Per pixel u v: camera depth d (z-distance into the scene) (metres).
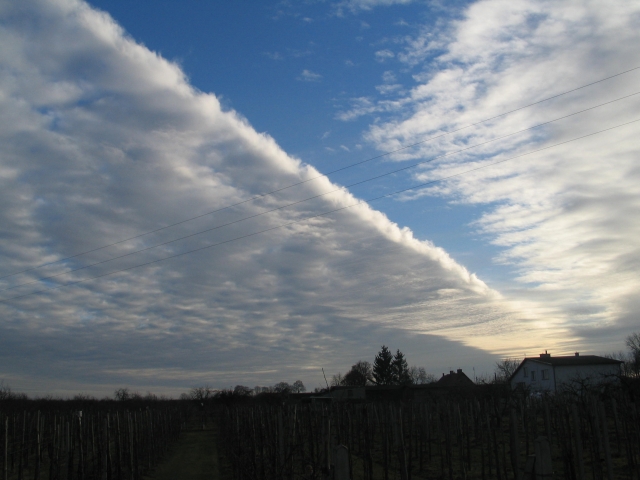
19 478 18.00
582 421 19.61
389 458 21.17
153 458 27.23
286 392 35.94
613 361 55.50
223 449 33.28
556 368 55.06
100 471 17.61
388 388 59.47
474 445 25.72
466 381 70.81
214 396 68.56
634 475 17.23
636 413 16.94
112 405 53.03
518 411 25.84
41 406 46.75
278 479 11.89
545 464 7.89
